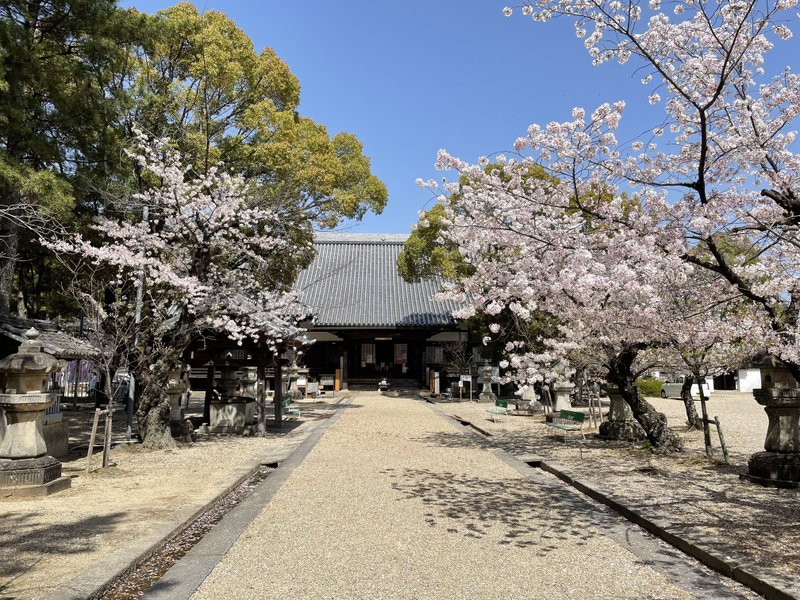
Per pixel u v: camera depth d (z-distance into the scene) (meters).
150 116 15.18
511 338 21.50
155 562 5.22
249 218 13.42
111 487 8.12
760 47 6.16
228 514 6.80
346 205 19.19
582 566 5.00
